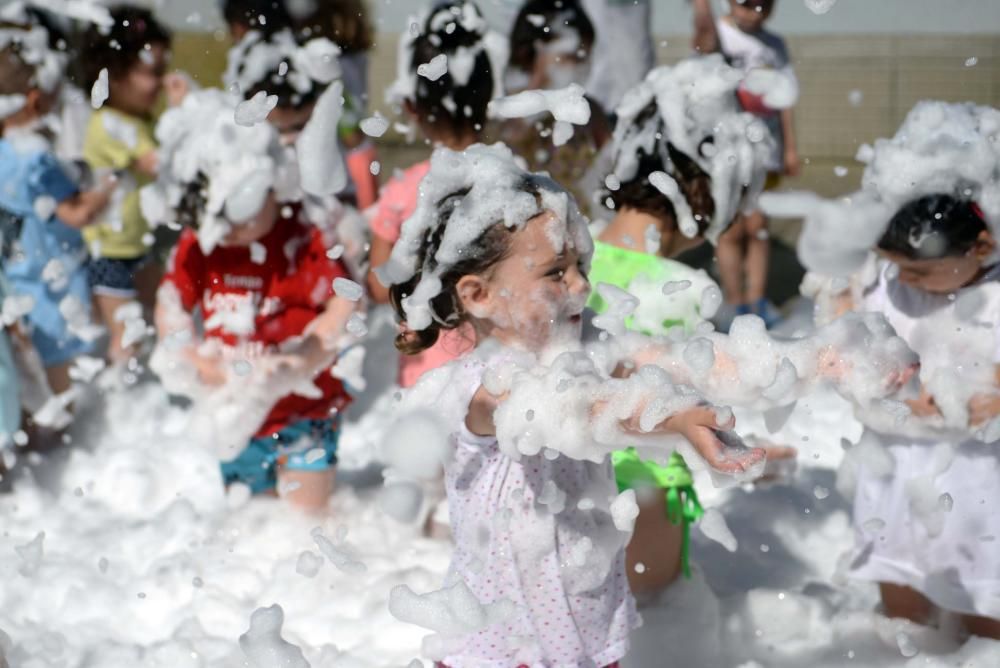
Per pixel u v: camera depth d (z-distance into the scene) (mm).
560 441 5535
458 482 6625
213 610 8398
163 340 9992
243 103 8078
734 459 4922
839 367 5836
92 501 10820
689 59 8859
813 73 25875
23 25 12375
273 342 9961
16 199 12109
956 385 7500
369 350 14883
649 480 8211
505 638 6480
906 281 7801
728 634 8234
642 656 7852
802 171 22875
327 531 9719
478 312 6441
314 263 9992
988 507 7793
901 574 8164
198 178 9648
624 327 6574
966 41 25703
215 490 10992
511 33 14148
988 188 7402
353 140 15297
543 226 6297
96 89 8516
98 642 7969
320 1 15211
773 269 19109
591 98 12453
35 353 11875
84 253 12680
